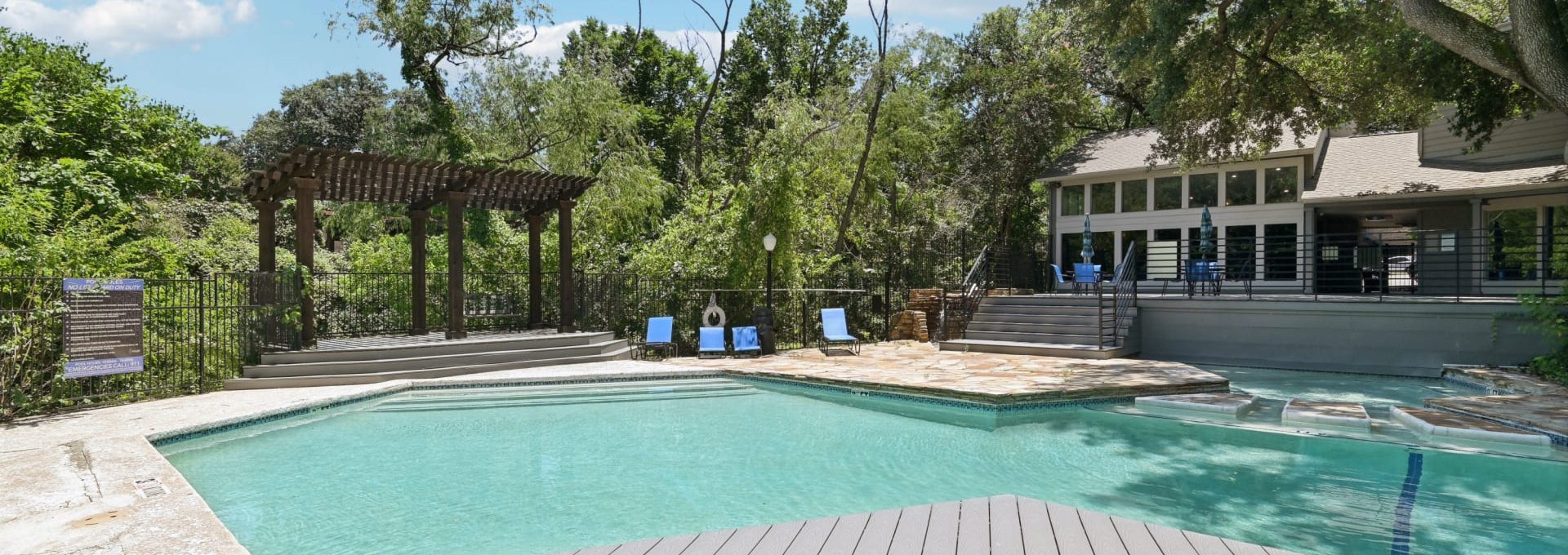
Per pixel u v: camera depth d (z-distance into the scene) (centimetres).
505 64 2273
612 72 2527
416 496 600
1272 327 1449
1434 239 1920
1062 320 1605
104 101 1531
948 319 1761
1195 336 1541
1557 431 717
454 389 1130
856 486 628
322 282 1656
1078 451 748
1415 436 786
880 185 2628
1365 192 1823
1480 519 517
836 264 2114
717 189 2020
